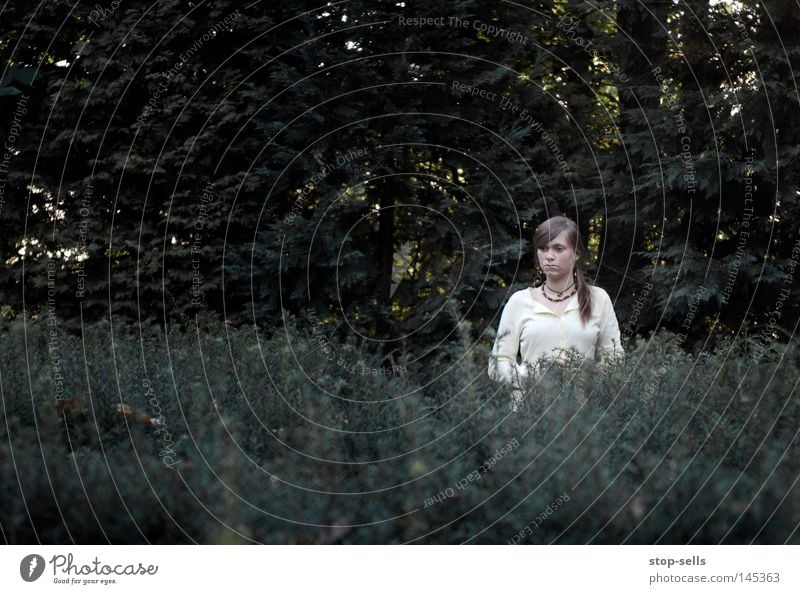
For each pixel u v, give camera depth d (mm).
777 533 1478
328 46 7879
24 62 8289
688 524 1482
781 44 7094
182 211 8133
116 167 7910
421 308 7977
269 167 8219
